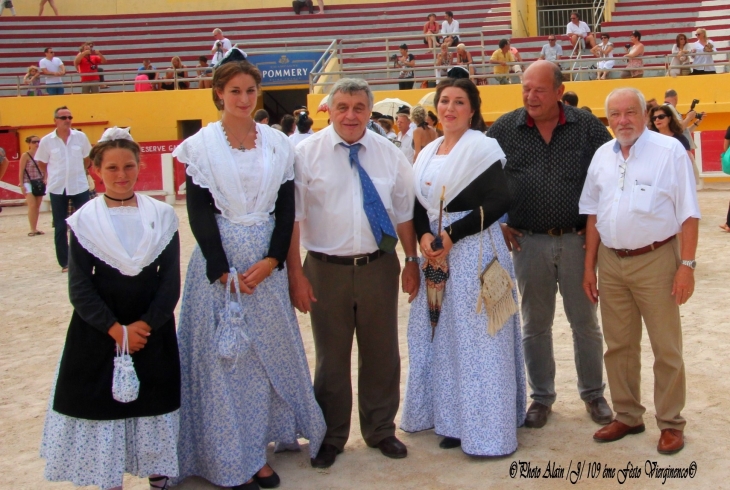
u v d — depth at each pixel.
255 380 4.12
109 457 3.71
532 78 4.45
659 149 4.13
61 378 3.73
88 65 23.28
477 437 4.27
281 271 4.14
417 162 4.51
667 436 4.28
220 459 3.96
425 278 4.53
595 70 19.27
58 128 9.95
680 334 4.27
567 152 4.56
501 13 26.25
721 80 19.55
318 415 4.27
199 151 3.96
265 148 4.03
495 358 4.28
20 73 25.00
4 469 4.42
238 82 3.92
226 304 3.95
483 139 4.27
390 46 25.00
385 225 4.18
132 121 22.14
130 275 3.74
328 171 4.20
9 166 19.08
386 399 4.46
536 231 4.66
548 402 4.79
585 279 4.50
